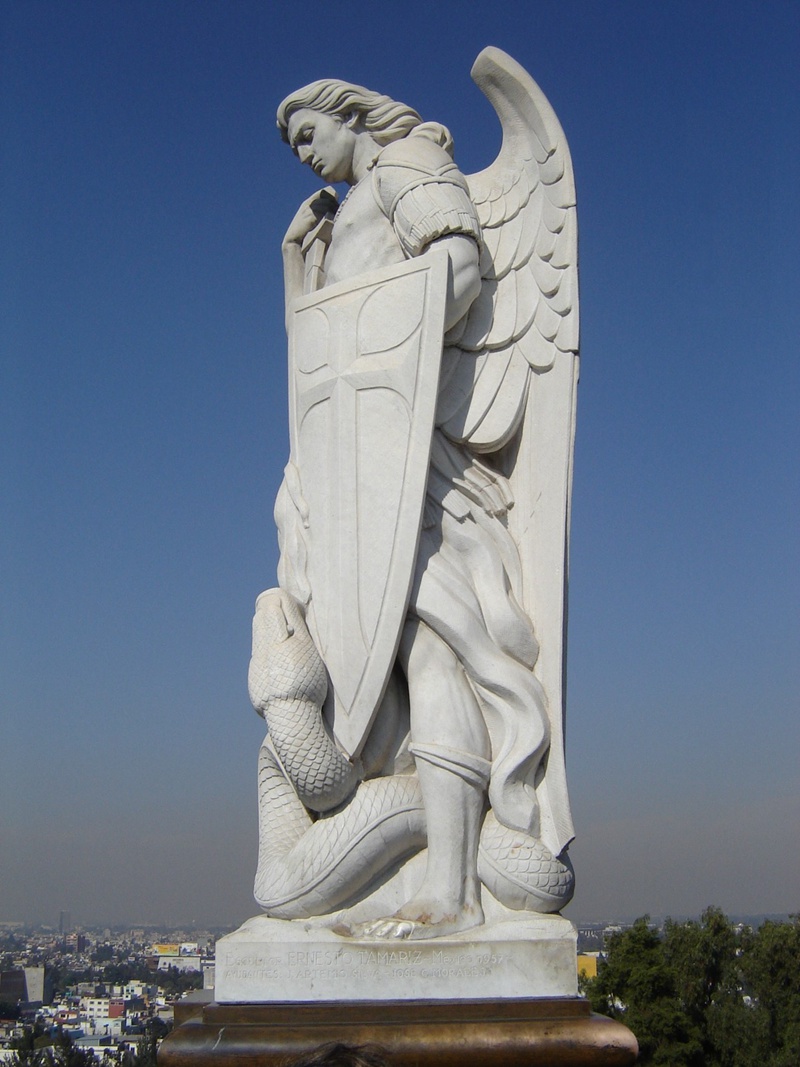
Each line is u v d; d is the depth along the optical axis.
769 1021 17.66
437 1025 4.42
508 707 5.16
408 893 4.95
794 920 19.11
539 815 5.07
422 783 5.00
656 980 17.83
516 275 5.78
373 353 5.41
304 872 4.85
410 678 5.21
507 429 5.61
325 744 5.00
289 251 6.14
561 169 5.72
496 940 4.69
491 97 5.86
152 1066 13.71
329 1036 4.38
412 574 5.15
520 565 5.52
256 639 5.28
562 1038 4.40
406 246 5.60
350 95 5.98
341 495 5.32
